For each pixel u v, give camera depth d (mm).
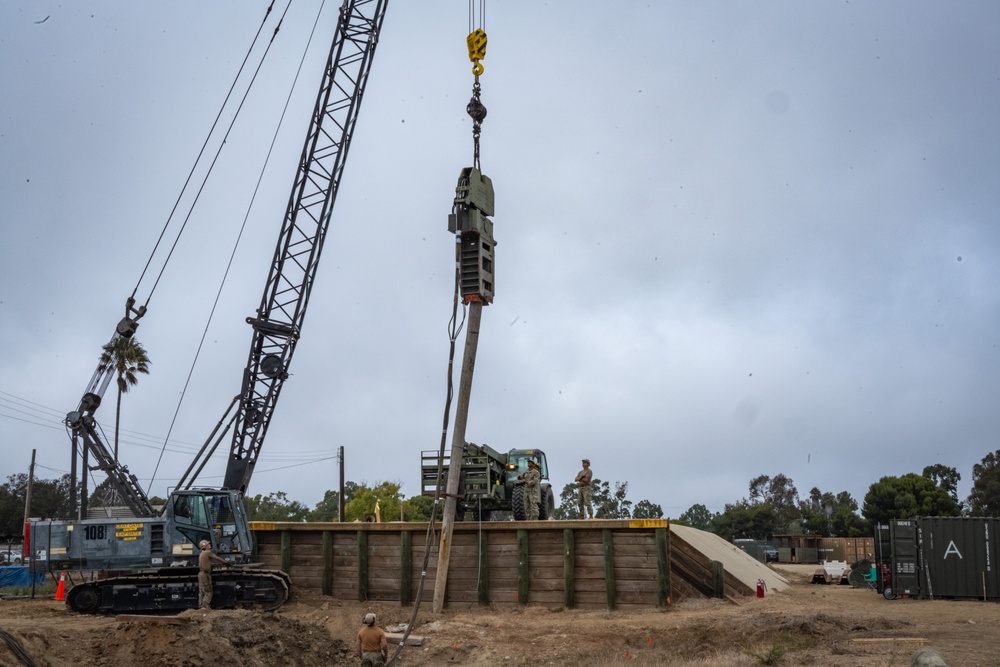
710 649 19297
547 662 19578
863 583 33562
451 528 25188
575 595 24859
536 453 29703
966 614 23156
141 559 26109
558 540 25266
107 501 43844
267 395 37844
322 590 27234
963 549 27562
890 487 88062
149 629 18594
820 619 21016
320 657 20844
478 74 24625
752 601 26031
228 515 26672
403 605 26094
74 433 34094
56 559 26094
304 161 38406
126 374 60781
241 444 37406
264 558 28141
